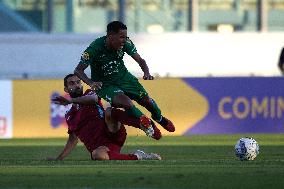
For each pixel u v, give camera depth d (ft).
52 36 232.12
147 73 78.54
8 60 231.09
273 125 144.05
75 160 77.51
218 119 142.61
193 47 239.09
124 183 54.75
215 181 55.52
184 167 66.64
